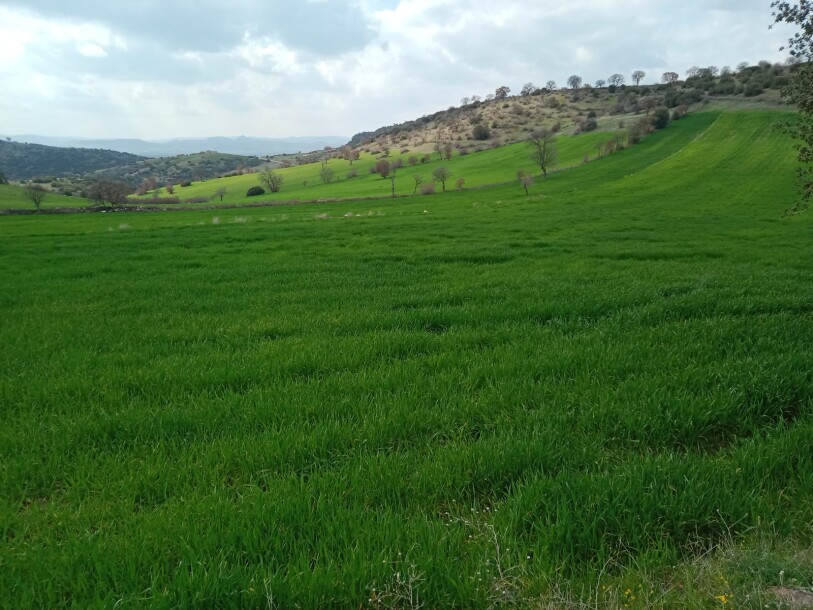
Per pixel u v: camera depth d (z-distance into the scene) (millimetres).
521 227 36469
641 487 3615
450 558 3020
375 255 22391
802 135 9977
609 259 20094
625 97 196875
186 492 3930
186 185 159125
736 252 22484
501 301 11227
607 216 44875
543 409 5148
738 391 5320
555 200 64688
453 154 154625
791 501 3666
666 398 5215
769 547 3195
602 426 4797
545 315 9992
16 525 3689
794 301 10195
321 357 7227
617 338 7852
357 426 4926
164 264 20891
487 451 4219
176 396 6055
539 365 6488
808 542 3312
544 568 3002
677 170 84938
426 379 6223
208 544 3188
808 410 5141
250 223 45219
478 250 23500
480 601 2793
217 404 5602
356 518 3434
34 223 54188
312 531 3324
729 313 9680
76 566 3088
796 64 9906
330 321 9820
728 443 4715
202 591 2768
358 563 2975
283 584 2807
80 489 4105
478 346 7809
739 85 146750
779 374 5656
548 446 4320
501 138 170125
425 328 9508
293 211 69125
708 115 125000
